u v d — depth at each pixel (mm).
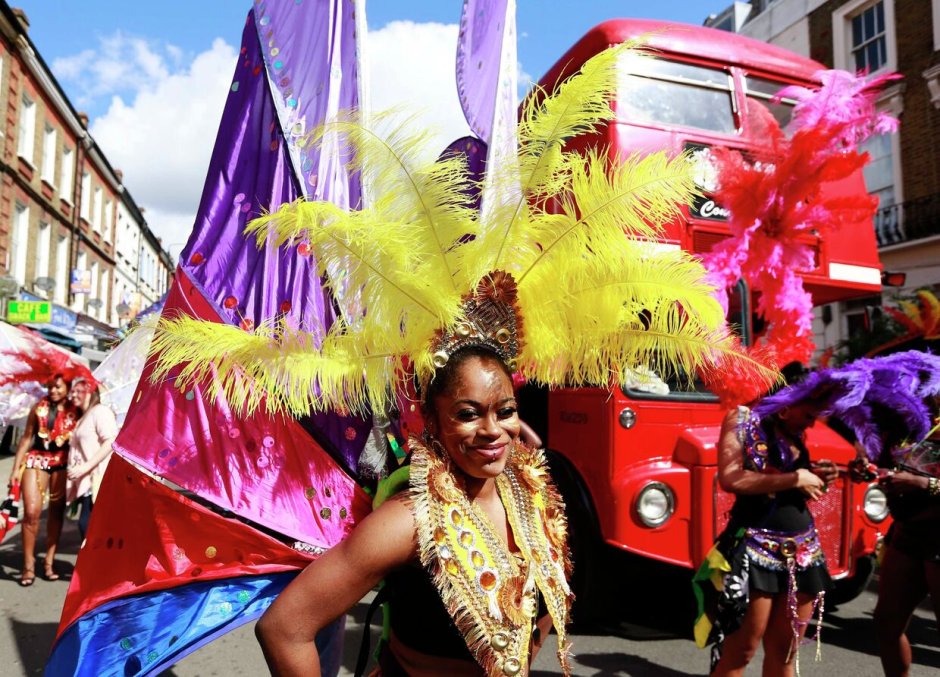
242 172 2570
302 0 2646
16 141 18938
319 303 2342
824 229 3420
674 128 4398
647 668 3811
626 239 1635
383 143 1572
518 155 1631
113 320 30562
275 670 1234
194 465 2141
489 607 1305
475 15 3240
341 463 2293
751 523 2699
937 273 13578
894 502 3066
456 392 1386
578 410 4352
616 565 4422
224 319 2324
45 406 5566
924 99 13867
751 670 3746
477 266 1581
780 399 2762
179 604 2061
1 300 16922
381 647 1566
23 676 3672
